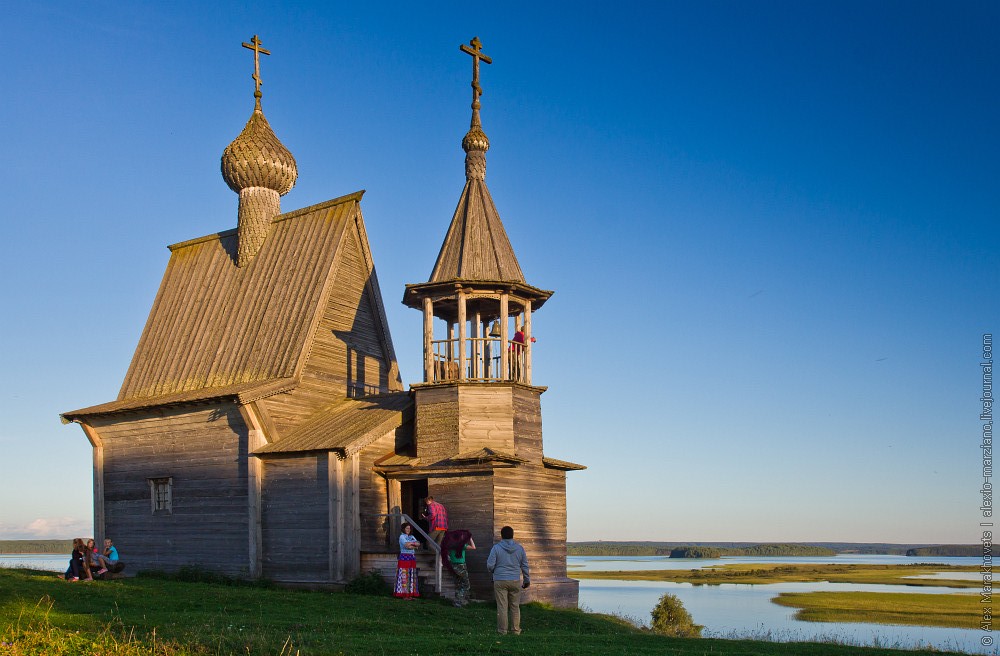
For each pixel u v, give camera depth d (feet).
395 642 59.47
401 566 92.53
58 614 64.85
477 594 96.73
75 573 91.50
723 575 423.64
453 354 113.09
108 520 126.93
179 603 79.10
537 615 89.56
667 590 310.45
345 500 101.45
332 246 125.59
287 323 121.80
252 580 106.32
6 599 69.05
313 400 117.91
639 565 649.20
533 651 58.23
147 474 122.83
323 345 121.08
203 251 143.64
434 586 94.43
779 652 65.46
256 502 107.96
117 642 54.95
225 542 112.06
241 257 135.44
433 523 94.84
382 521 105.60
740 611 209.05
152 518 121.39
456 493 100.32
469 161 113.09
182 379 127.85
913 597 240.94
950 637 141.90
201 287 138.31
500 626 68.13
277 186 137.90
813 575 398.42
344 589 99.09
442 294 105.19
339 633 66.03
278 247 132.67
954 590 270.67
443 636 65.31
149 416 123.95
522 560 69.10
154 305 143.43
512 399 102.27
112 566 104.17
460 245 107.45
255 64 143.02
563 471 108.37
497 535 96.89
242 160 135.64
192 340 132.05
